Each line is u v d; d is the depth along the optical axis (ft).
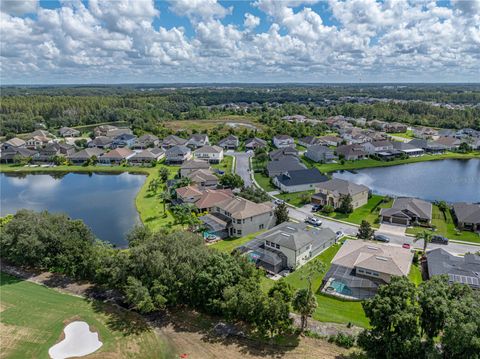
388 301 114.11
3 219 249.14
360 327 138.62
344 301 158.10
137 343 134.21
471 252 203.31
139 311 154.30
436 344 122.62
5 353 130.62
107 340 135.95
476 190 341.62
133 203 303.48
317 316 146.30
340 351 126.93
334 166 427.74
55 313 153.58
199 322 145.38
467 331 99.81
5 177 409.28
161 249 156.35
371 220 255.50
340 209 272.92
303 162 443.73
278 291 135.44
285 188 326.85
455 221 251.80
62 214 205.98
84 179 393.91
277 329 136.87
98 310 155.53
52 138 595.06
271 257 187.01
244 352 127.65
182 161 444.14
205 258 153.17
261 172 398.21
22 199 323.78
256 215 236.02
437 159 463.83
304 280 174.91
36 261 192.54
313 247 200.64
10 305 159.94
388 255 175.73
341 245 214.48
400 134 645.51
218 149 455.22
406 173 403.95
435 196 325.01
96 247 184.14
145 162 448.24
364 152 469.16
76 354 129.18
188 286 148.25
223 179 327.26
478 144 513.86
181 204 263.90
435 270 171.42
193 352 128.57
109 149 523.70
